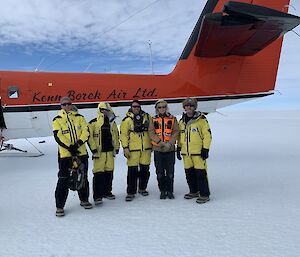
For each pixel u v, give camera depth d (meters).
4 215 3.57
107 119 3.94
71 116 3.59
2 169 6.44
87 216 3.49
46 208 3.81
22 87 6.60
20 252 2.62
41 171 6.16
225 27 4.86
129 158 4.05
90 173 5.95
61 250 2.64
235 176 5.23
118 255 2.51
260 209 3.52
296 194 4.10
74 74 6.80
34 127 6.79
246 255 2.43
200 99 6.62
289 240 2.69
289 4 6.49
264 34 5.17
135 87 6.66
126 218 3.38
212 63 6.57
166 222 3.21
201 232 2.92
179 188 4.62
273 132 15.08
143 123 4.03
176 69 6.70
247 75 6.62
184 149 3.90
